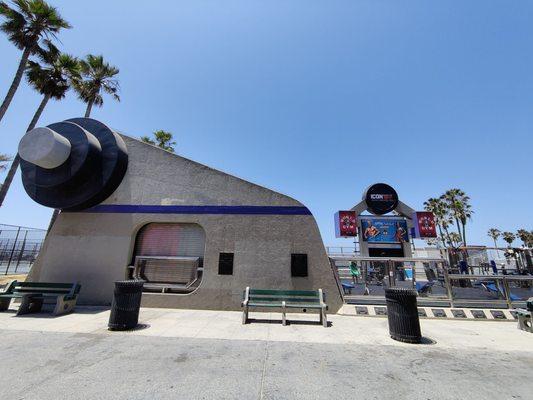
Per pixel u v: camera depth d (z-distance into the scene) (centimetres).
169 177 1057
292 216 989
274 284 934
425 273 1245
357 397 362
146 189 1052
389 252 1284
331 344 585
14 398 339
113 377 404
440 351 550
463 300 920
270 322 776
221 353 516
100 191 1011
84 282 981
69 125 1025
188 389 373
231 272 953
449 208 5006
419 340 606
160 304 945
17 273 2116
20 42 1772
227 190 1027
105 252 1005
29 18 1775
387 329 715
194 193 1034
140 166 1077
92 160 1007
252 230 984
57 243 1027
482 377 427
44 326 680
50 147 923
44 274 997
